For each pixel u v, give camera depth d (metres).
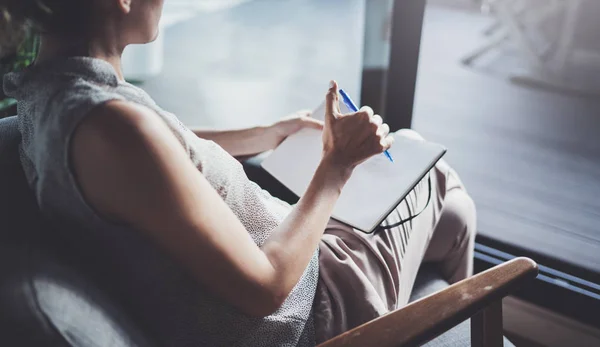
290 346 0.89
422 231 1.14
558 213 2.07
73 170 0.66
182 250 0.69
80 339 0.66
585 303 1.55
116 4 0.73
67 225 0.73
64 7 0.71
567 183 2.30
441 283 1.23
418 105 3.19
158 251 0.76
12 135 0.82
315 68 3.58
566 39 3.83
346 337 0.74
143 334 0.77
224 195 0.82
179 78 3.39
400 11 1.73
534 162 2.50
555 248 1.84
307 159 1.12
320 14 4.65
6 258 0.65
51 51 0.74
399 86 1.84
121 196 0.66
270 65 3.62
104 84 0.71
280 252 0.79
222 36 4.17
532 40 3.96
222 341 0.84
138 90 0.74
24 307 0.63
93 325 0.68
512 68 3.84
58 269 0.68
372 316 0.95
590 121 3.01
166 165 0.66
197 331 0.82
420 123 2.94
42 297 0.64
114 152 0.64
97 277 0.76
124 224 0.70
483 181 2.32
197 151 0.77
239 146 1.20
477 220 2.02
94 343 0.67
